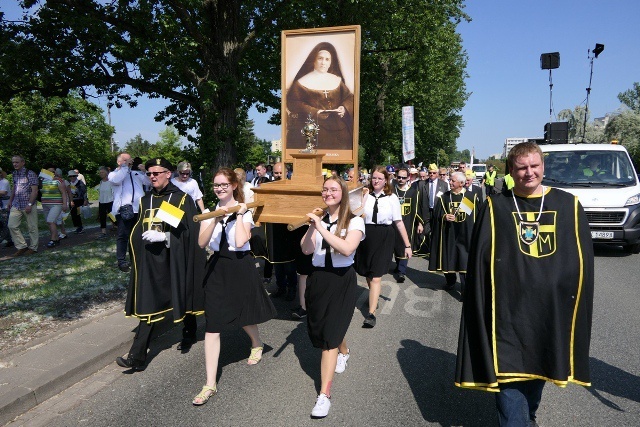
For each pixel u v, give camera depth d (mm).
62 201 10391
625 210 9141
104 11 11383
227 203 3842
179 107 14719
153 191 4578
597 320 5539
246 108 16297
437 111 37000
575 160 10117
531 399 3080
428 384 3939
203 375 4176
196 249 4504
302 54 5848
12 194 9000
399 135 32531
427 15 17672
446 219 6688
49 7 11406
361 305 6246
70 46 12031
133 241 4309
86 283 6730
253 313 3902
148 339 4234
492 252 2756
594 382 3959
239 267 3838
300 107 5922
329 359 3498
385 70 24828
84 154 36875
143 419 3430
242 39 13773
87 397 3779
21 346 4469
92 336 4730
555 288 2623
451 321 5590
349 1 13516
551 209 2727
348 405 3596
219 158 12445
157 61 10750
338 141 5824
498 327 2705
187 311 4438
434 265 6891
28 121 31703
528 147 2713
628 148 28312
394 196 5504
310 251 3703
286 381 4023
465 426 3291
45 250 9680
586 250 2666
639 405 3582
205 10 12016
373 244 5309
